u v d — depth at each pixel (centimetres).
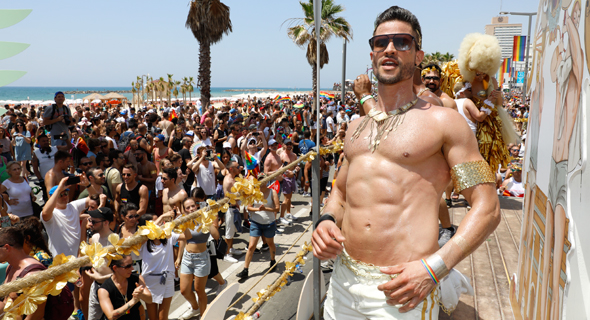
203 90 2173
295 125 1872
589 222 132
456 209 550
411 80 188
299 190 1227
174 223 167
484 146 468
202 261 530
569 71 172
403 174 177
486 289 335
